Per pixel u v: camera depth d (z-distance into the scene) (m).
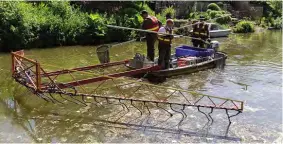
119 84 9.33
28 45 15.11
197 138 6.27
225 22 25.33
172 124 6.83
